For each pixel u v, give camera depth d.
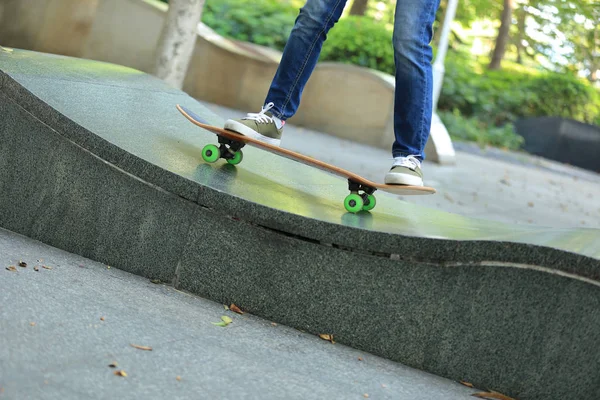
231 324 3.52
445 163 13.92
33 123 4.09
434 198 9.79
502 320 3.29
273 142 4.33
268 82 16.34
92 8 14.20
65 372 2.60
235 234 3.75
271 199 3.88
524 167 17.34
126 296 3.56
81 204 4.03
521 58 34.81
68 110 4.12
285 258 3.67
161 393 2.62
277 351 3.30
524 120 24.03
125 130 4.28
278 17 19.02
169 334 3.20
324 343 3.55
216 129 4.25
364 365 3.36
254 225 3.71
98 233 4.00
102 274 3.81
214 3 19.02
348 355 3.45
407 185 4.05
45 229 4.10
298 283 3.65
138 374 2.73
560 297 3.18
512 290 3.27
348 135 15.73
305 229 3.58
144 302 3.54
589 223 10.31
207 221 3.79
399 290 3.48
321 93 16.03
